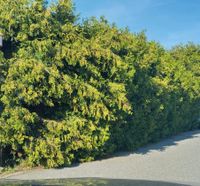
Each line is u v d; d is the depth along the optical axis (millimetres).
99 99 14109
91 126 14133
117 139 16203
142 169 13516
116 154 16141
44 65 13070
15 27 13609
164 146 18484
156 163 14508
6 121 12766
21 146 13258
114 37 15836
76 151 14336
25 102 13195
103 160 14969
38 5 13750
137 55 16984
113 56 14617
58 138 13453
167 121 21047
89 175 12633
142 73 17062
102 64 14609
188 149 17672
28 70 12867
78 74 14258
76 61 13805
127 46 16156
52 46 13750
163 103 19328
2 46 13961
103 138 14539
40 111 14203
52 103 13492
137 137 17516
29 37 13836
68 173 12898
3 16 13500
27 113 12867
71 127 13734
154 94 18141
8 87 12625
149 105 17641
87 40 14375
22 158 13727
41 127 13484
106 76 14961
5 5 13602
